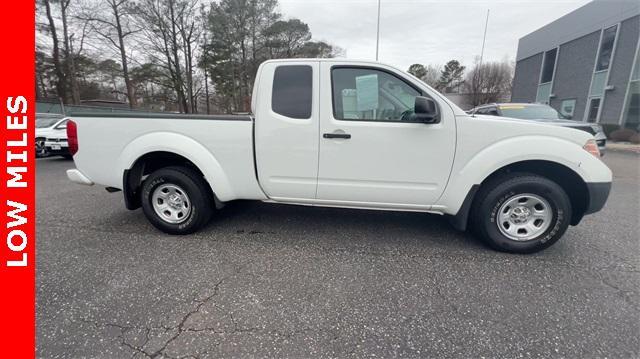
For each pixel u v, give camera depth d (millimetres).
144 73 27641
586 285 2381
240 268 2619
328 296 2238
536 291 2303
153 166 3473
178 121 3053
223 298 2205
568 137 2672
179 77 28766
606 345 1784
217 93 33312
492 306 2129
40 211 4137
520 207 2830
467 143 2713
